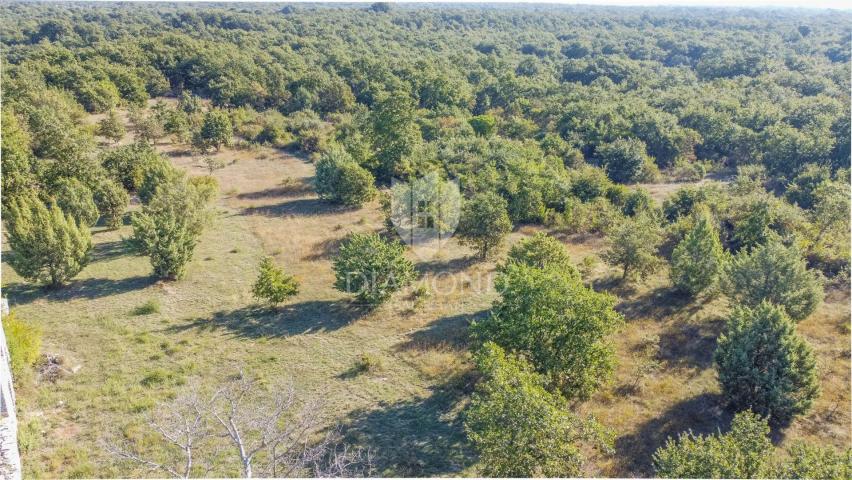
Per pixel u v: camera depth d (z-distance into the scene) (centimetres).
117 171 3969
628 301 2755
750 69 9356
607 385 2039
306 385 1994
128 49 8469
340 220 3862
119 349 2148
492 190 3738
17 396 1789
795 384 1834
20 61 8038
